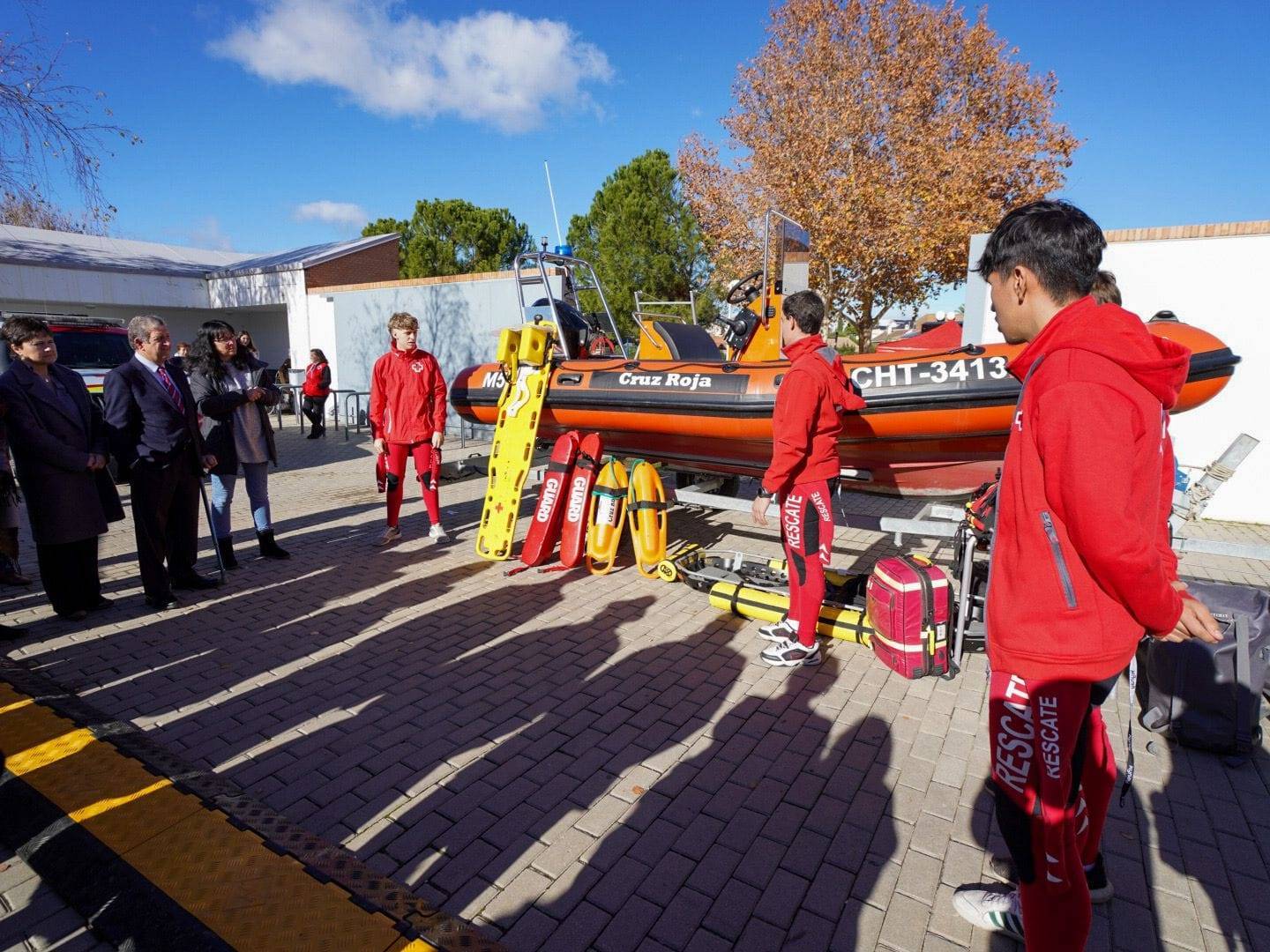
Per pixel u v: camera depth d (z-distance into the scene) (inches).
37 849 87.0
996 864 88.2
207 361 190.5
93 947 75.5
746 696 131.4
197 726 119.6
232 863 83.4
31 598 179.5
